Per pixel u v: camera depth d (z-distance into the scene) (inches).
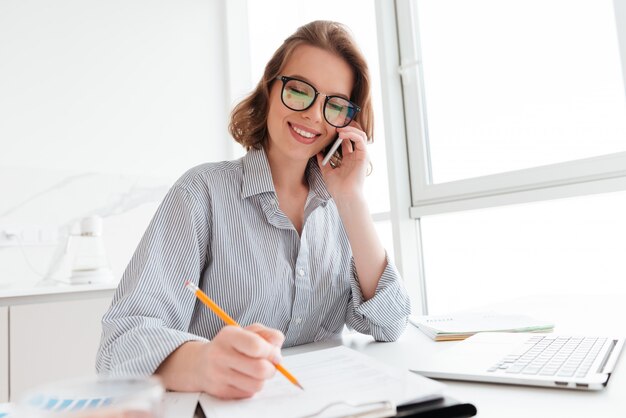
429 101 82.7
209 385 21.3
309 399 20.1
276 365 21.7
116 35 104.1
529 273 71.2
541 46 69.4
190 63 114.8
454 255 79.7
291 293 40.0
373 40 91.7
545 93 68.9
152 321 28.9
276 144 42.5
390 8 84.2
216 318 37.8
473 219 77.3
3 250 84.6
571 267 67.1
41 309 63.9
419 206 80.5
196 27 117.0
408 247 80.7
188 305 34.4
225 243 38.2
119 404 13.5
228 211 39.0
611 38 62.8
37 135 91.6
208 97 116.6
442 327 39.1
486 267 75.9
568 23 66.9
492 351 28.7
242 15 123.6
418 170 81.2
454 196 76.7
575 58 66.1
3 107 88.7
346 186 43.3
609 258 63.7
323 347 36.8
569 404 19.5
